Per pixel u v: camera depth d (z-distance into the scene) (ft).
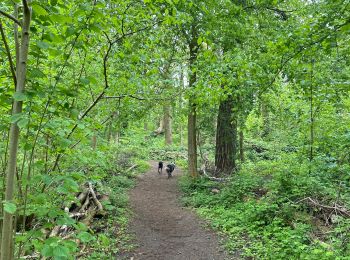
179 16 17.33
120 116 28.22
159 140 107.65
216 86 22.18
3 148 9.31
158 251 22.47
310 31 14.85
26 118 7.22
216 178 43.04
